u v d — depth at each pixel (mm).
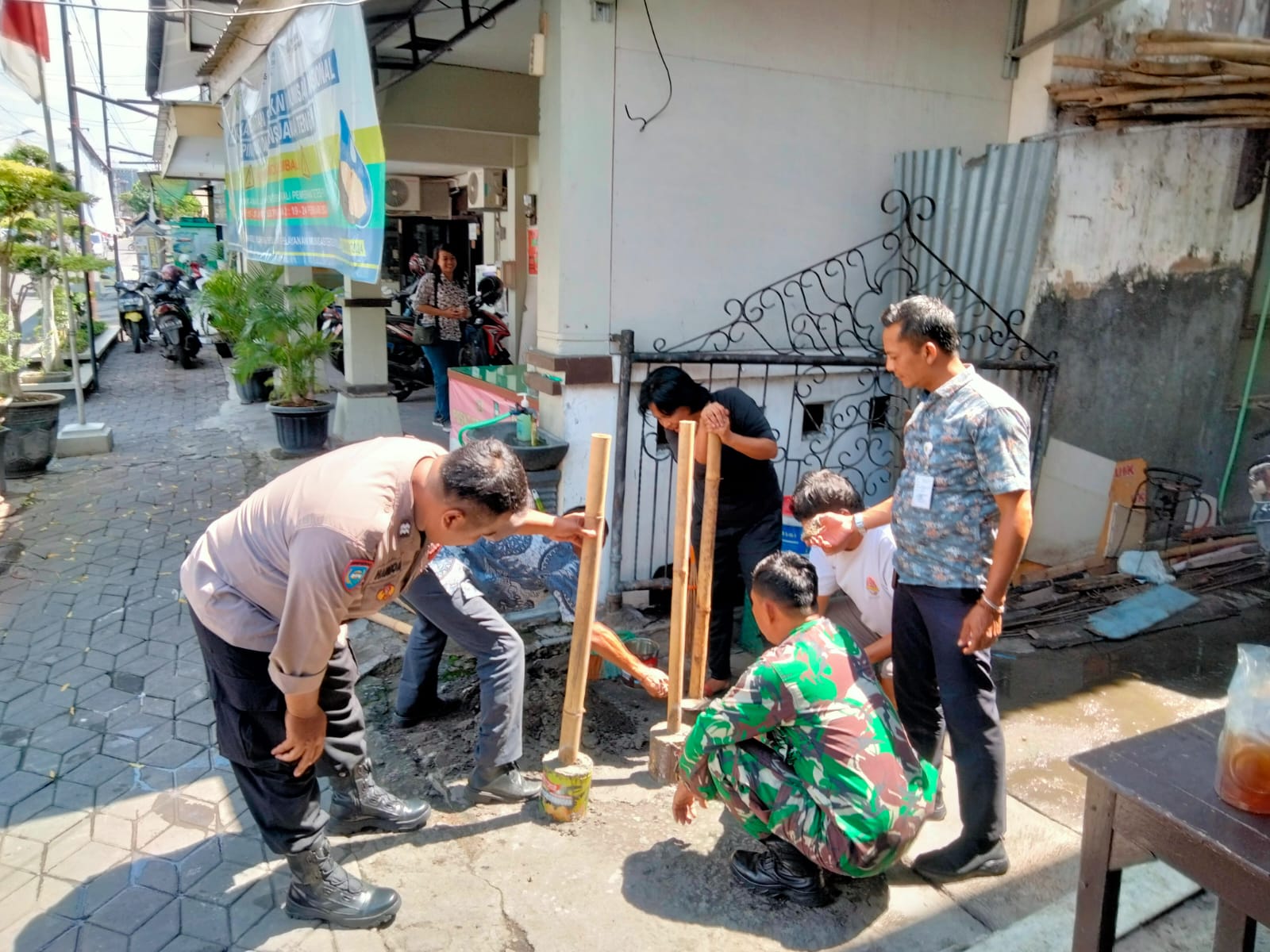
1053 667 3869
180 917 2324
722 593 3523
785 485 4590
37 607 4180
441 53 4930
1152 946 2217
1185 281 5113
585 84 3812
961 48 4625
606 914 2352
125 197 29266
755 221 4301
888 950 2244
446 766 3000
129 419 8430
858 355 4648
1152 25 4934
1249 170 5148
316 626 1876
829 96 4352
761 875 2424
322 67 4133
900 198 4605
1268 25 5398
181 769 2977
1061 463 4938
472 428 4203
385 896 2324
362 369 6926
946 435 2299
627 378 3963
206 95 8250
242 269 7809
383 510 1912
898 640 2602
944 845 2656
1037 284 4562
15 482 6156
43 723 3225
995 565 2219
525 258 8352
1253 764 1542
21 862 2514
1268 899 1423
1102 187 4676
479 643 2711
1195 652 4047
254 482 6250
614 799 2852
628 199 3996
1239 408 5559
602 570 4207
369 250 3721
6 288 6445
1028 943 2215
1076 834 2715
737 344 4352
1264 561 5066
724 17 4035
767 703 2264
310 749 2090
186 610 4188
